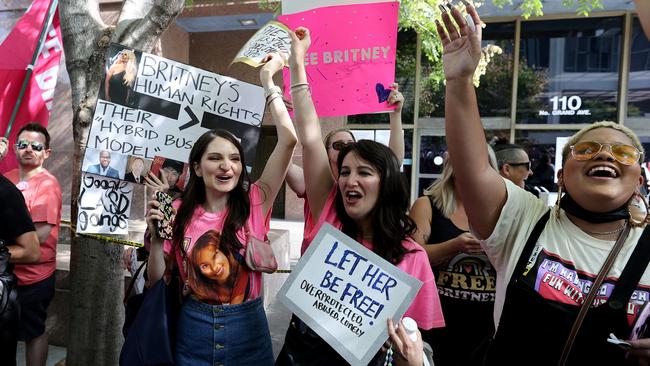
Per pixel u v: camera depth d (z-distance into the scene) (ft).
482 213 4.65
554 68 27.37
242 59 7.47
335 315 5.13
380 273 5.07
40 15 12.25
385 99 8.13
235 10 25.09
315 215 6.11
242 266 5.98
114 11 23.00
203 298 5.82
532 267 4.37
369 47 8.11
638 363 3.90
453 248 6.61
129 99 7.66
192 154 6.16
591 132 4.37
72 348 8.76
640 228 4.22
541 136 27.84
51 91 12.93
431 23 15.81
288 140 6.69
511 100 27.81
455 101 4.34
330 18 8.18
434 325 5.10
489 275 6.80
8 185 7.51
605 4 25.22
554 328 4.15
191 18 26.58
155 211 5.74
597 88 26.99
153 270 5.93
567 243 4.35
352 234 5.58
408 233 5.41
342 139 8.32
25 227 7.54
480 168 4.46
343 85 8.23
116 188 7.87
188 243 5.92
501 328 4.49
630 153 4.09
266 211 6.61
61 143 22.79
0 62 11.70
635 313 3.92
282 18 8.36
